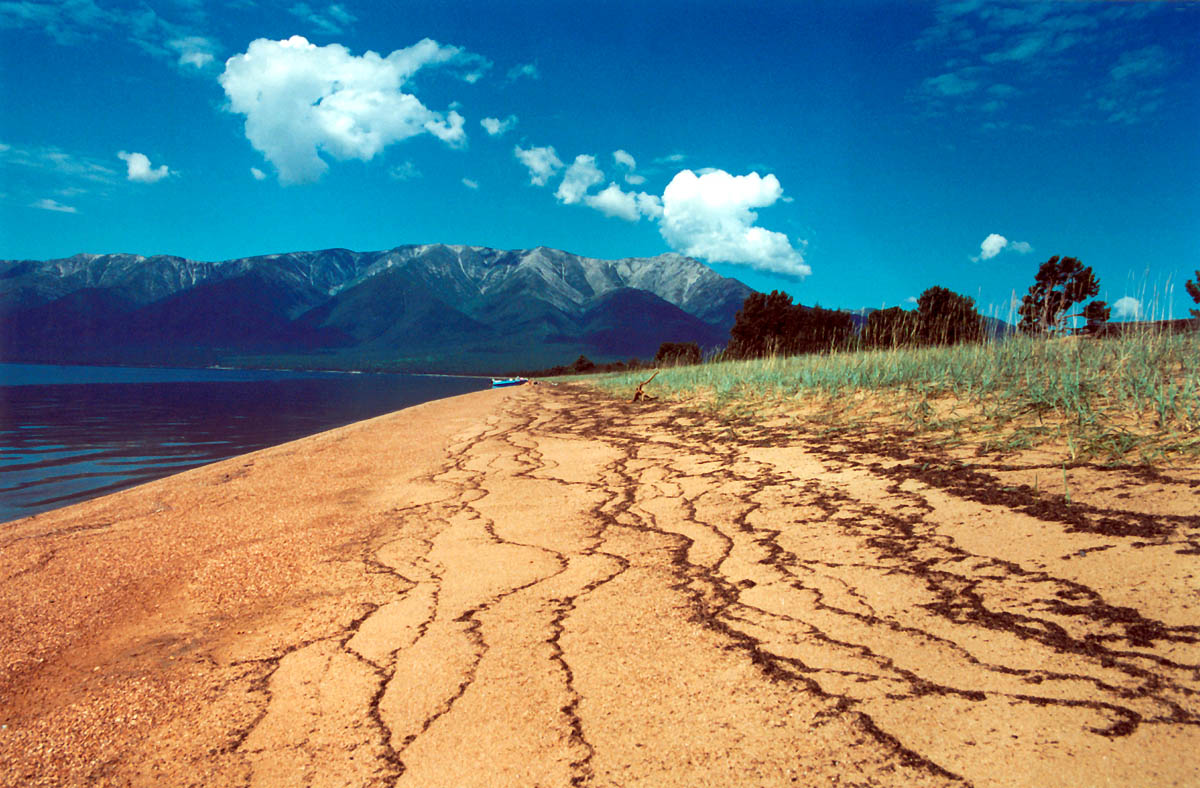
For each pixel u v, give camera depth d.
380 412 27.16
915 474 4.53
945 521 3.59
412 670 2.66
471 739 2.14
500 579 3.68
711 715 2.16
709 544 3.91
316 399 39.91
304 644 3.00
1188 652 2.09
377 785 1.95
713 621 2.87
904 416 6.41
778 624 2.76
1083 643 2.26
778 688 2.27
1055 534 3.13
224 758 2.15
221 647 3.03
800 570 3.31
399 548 4.45
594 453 7.57
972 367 7.65
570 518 4.89
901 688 2.18
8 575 4.23
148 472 10.74
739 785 1.80
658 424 9.16
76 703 2.56
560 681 2.47
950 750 1.84
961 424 5.65
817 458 5.52
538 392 24.22
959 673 2.21
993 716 1.96
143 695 2.60
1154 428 4.38
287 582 3.89
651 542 4.10
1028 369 6.84
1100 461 3.98
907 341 12.01
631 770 1.91
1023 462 4.29
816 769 1.83
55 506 7.99
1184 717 1.82
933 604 2.73
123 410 28.11
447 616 3.20
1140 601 2.43
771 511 4.36
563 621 3.02
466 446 9.34
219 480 7.74
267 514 5.75
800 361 13.25
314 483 7.20
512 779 1.92
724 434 7.40
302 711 2.41
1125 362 6.36
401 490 6.52
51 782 2.07
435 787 1.92
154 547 4.78
